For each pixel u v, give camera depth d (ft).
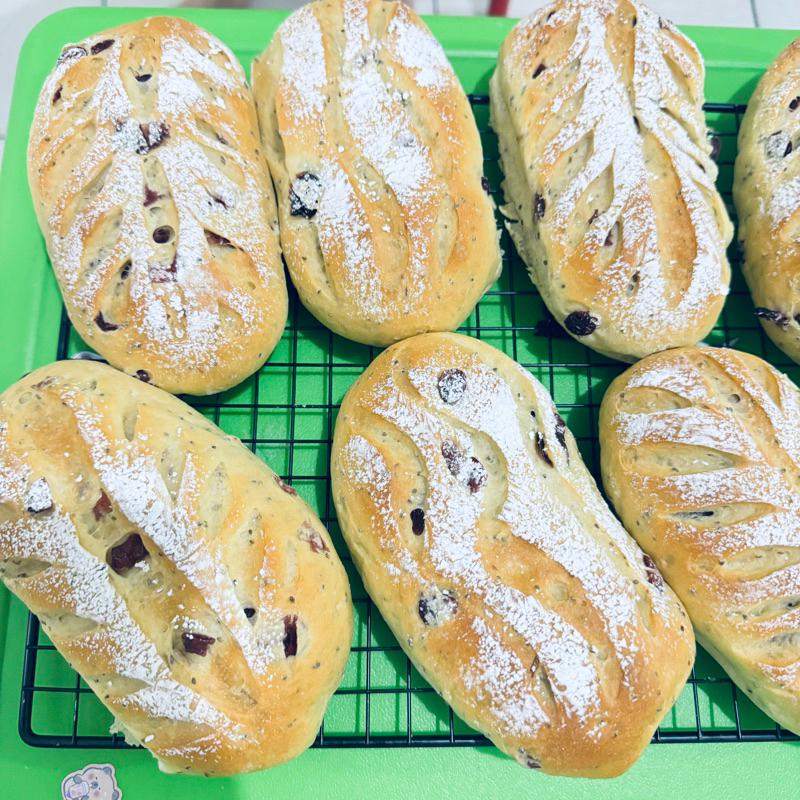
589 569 0.92
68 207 1.01
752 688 0.98
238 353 1.03
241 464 0.95
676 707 1.07
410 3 1.50
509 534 0.93
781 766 1.05
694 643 0.97
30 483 0.88
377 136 1.06
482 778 1.02
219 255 1.03
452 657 0.91
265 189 1.09
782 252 1.10
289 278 1.16
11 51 1.42
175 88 1.04
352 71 1.08
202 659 0.87
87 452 0.89
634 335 1.07
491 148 1.24
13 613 1.05
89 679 0.88
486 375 1.01
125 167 1.01
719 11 1.49
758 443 1.00
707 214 1.08
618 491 1.04
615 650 0.90
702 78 1.17
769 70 1.20
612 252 1.07
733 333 1.20
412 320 1.05
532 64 1.12
